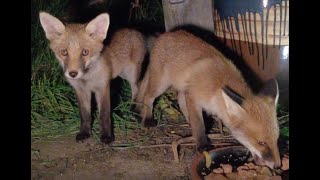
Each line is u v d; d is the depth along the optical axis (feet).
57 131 4.93
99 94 4.85
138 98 5.42
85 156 4.50
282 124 4.84
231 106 4.04
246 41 4.97
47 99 5.32
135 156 4.51
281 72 4.94
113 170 4.28
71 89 5.66
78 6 7.06
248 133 3.99
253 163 4.09
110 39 5.13
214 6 5.18
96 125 5.10
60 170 4.28
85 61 4.61
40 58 5.90
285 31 4.77
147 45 5.67
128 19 7.11
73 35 4.58
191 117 4.56
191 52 4.70
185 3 5.61
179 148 4.66
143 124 5.12
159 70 4.98
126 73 5.48
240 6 4.88
